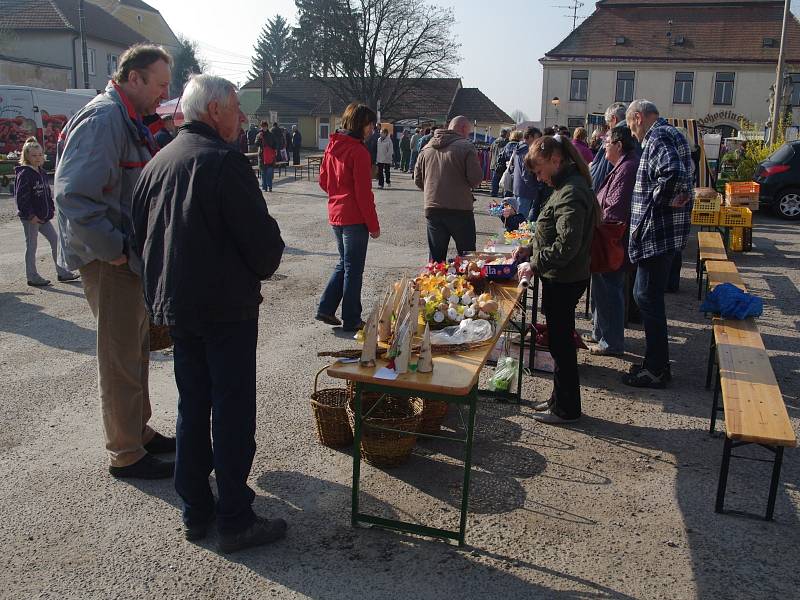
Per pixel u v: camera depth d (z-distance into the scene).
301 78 48.81
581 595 2.83
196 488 3.11
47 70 39.88
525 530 3.28
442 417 4.18
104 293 3.42
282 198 17.22
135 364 3.58
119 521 3.30
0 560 3.01
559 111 41.50
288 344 5.89
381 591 2.84
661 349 5.03
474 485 3.68
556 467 3.88
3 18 43.66
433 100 52.84
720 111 40.00
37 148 7.70
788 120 20.91
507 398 4.78
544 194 7.89
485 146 22.36
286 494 3.55
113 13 52.56
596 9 42.47
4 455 3.91
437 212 6.71
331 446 4.05
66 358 5.51
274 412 4.52
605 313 5.69
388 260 9.53
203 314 2.80
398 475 3.77
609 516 3.41
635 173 5.50
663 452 4.08
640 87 40.66
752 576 2.97
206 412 3.07
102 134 3.20
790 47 39.53
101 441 4.10
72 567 2.97
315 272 8.73
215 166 2.73
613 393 4.96
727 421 3.33
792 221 14.23
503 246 5.70
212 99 2.83
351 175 5.89
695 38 40.69
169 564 3.00
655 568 3.01
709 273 6.47
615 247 4.66
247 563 3.01
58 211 3.38
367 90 46.97
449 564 3.02
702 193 10.10
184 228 2.75
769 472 3.85
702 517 3.41
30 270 7.85
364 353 3.14
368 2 45.31
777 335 6.44
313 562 3.02
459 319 3.68
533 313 5.32
